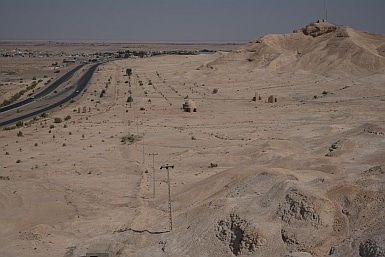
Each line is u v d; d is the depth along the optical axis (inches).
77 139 2842.0
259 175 1566.2
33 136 2962.6
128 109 3875.5
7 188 1947.6
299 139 2564.0
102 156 2447.1
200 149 2524.6
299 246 1104.2
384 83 4200.3
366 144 1988.2
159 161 2333.9
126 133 2982.3
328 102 3740.2
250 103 3946.9
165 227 1433.3
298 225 1147.9
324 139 2306.8
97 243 1391.5
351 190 1207.6
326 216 1145.4
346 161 1804.9
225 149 2453.2
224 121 3257.9
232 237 1198.9
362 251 1015.6
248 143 2554.1
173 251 1266.0
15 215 1656.0
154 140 2765.7
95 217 1621.6
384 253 962.7
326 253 1077.1
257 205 1278.3
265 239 1135.6
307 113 3326.8
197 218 1375.5
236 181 1642.5
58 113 3791.8
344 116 3070.9
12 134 3038.9
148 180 2030.0
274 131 2819.9
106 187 1946.4
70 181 2034.9
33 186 1969.7
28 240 1435.8
